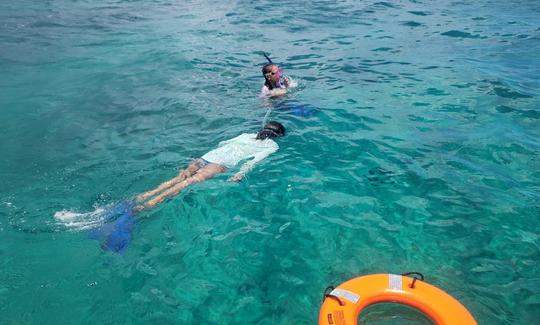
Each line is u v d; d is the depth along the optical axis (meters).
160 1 17.69
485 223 4.23
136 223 4.39
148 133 6.45
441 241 4.02
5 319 3.28
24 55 10.61
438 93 7.44
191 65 9.59
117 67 9.66
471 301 3.33
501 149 5.57
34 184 5.19
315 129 6.29
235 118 6.81
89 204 4.78
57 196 4.94
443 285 3.50
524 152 5.48
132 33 12.55
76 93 8.20
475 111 6.70
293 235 4.16
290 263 3.81
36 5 16.83
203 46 11.06
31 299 3.47
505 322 3.14
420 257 3.83
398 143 5.82
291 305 3.36
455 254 3.85
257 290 3.52
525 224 4.20
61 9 16.11
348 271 3.70
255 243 4.07
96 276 3.72
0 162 5.71
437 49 10.10
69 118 7.08
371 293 3.02
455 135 5.98
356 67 9.01
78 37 12.23
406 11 14.58
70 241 4.16
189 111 7.16
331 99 7.34
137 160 5.70
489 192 4.72
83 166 5.60
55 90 8.38
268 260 3.85
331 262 3.80
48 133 6.55
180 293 3.52
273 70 7.49
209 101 7.57
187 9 15.91
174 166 5.53
